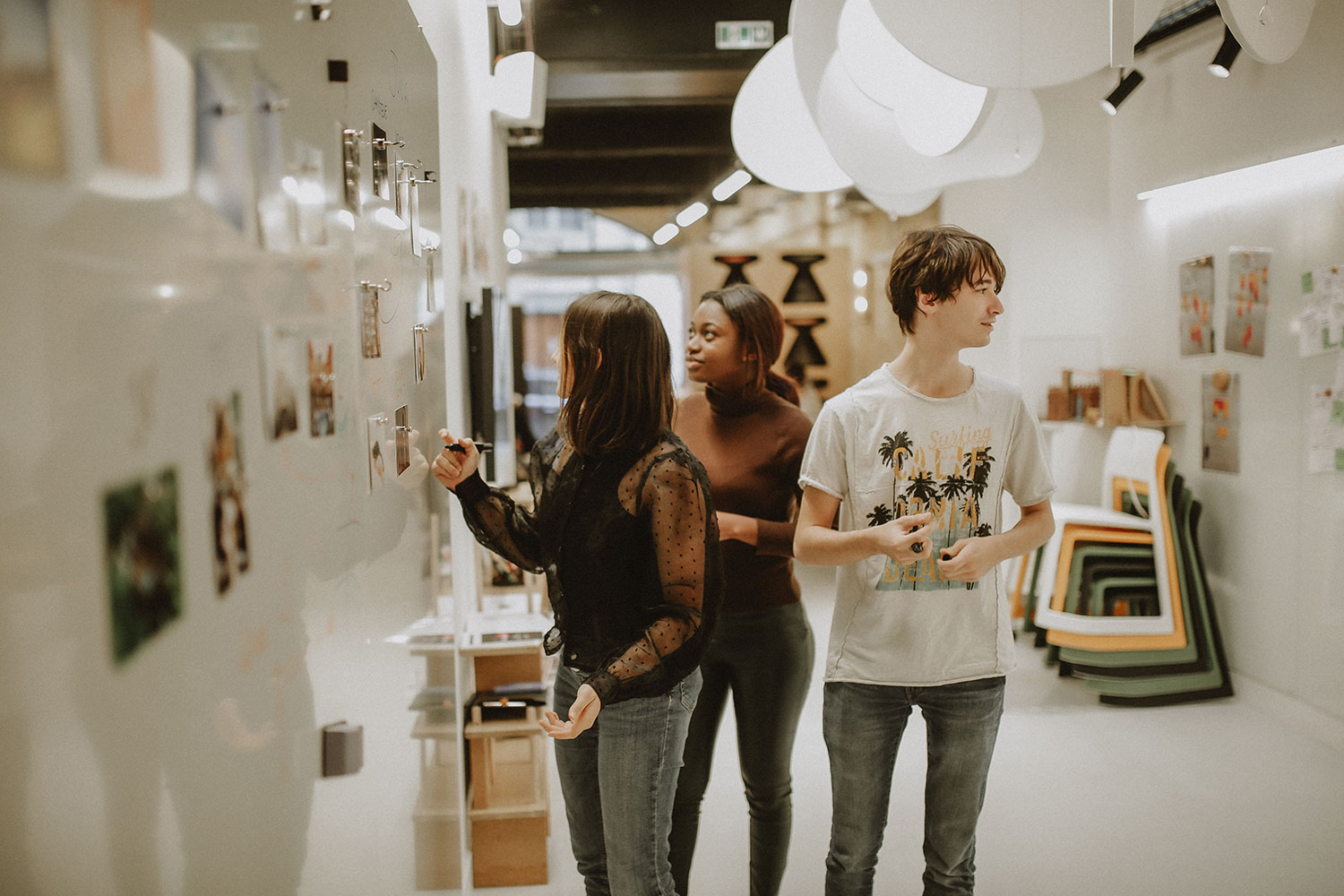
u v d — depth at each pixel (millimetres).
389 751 1691
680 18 5281
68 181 674
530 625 3342
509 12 3730
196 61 895
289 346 1177
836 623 2031
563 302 13547
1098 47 2127
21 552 623
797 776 3621
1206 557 4703
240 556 998
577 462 1754
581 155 8633
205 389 909
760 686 2258
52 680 655
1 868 602
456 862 2498
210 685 913
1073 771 3637
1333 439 3818
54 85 657
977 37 2086
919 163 2971
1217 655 4449
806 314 10023
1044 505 2037
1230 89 4391
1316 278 3883
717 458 2328
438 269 2586
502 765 3197
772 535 2178
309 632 1241
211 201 927
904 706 1989
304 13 1261
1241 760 3727
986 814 3273
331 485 1360
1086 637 4426
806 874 2838
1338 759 3727
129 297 759
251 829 1019
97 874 708
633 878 1737
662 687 1645
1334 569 3840
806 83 2600
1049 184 5570
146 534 786
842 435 1990
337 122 1429
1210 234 4629
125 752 749
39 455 641
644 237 12984
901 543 1754
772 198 10258
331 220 1385
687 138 8375
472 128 3938
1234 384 4453
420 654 2062
